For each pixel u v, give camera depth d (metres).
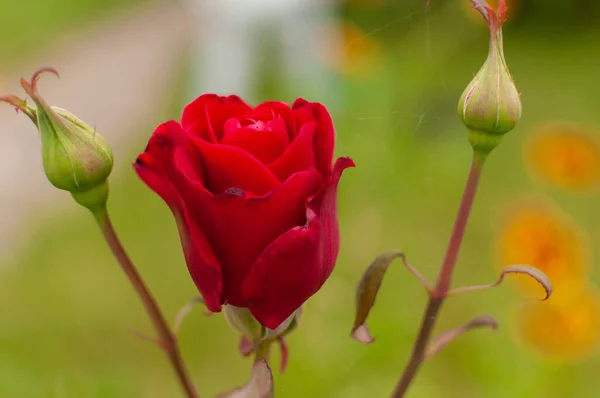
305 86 1.27
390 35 1.46
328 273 0.42
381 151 1.07
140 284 0.44
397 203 1.06
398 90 1.18
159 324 0.45
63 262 1.13
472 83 0.42
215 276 0.41
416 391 0.76
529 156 0.87
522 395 0.73
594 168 0.84
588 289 0.69
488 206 1.14
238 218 0.40
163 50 2.47
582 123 1.51
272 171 0.41
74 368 0.86
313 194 0.40
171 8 3.09
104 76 2.24
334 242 0.42
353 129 1.10
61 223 1.30
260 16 1.38
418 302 0.88
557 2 2.17
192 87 1.61
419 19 1.41
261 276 0.41
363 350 0.77
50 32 2.76
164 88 2.01
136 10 3.09
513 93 0.42
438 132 1.17
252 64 1.40
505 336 0.80
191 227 0.40
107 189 0.43
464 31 1.21
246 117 0.42
